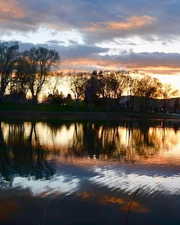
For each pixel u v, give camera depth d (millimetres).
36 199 15922
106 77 155875
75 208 14812
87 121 95562
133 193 17391
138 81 169750
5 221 13273
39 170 23031
